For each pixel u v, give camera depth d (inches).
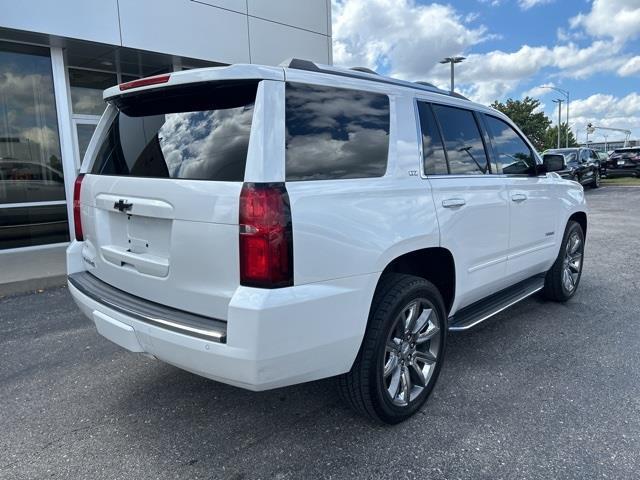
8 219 340.2
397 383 115.6
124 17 339.9
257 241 87.4
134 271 109.9
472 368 146.9
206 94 102.0
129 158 115.3
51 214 359.6
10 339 177.2
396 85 124.8
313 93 101.8
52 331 185.5
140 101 115.8
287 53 434.9
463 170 141.0
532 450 106.7
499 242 152.9
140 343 103.3
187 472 101.3
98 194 120.0
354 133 108.3
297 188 92.8
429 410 123.7
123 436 114.7
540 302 211.2
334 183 100.0
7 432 116.9
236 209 88.4
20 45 333.4
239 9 398.6
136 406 128.3
